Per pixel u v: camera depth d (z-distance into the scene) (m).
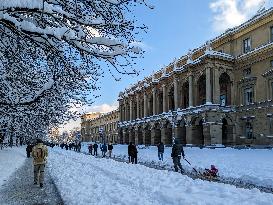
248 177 16.11
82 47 4.86
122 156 41.22
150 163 28.19
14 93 8.55
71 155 41.16
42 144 14.04
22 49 6.54
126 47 5.10
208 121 50.44
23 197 11.02
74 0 5.05
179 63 67.69
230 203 8.20
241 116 50.38
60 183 13.98
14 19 4.46
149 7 5.32
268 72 45.50
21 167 23.78
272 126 45.00
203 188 11.01
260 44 48.19
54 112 10.23
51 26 5.41
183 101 61.97
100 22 5.06
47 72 8.31
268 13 46.03
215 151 40.75
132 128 87.06
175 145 19.48
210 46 56.62
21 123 14.43
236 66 52.34
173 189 10.80
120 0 5.02
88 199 9.67
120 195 9.98
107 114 133.12
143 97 81.31
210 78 51.62
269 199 8.69
